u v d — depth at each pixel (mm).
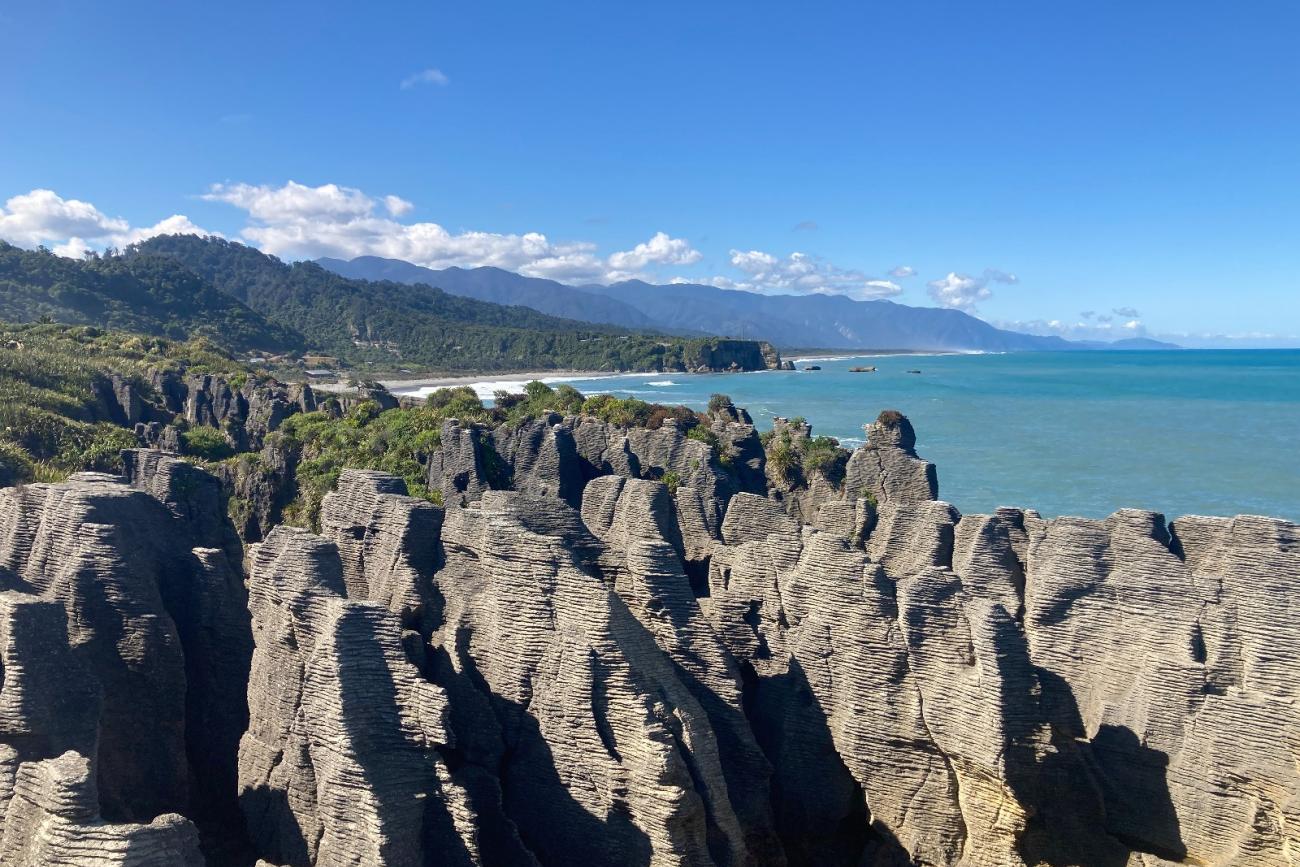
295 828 18703
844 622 21828
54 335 112375
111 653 20859
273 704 20047
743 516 30703
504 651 20438
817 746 22281
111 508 22688
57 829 13703
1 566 22219
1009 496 92688
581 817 18938
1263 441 135875
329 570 20266
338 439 66125
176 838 14078
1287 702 19453
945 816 20906
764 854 21484
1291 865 19062
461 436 55594
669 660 21516
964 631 20656
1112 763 21453
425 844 17234
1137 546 22875
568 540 24391
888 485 48406
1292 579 20844
